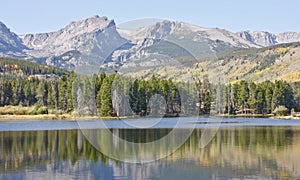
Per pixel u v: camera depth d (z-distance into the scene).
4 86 91.88
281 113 88.56
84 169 20.17
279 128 49.91
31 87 92.88
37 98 89.81
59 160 23.34
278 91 93.38
